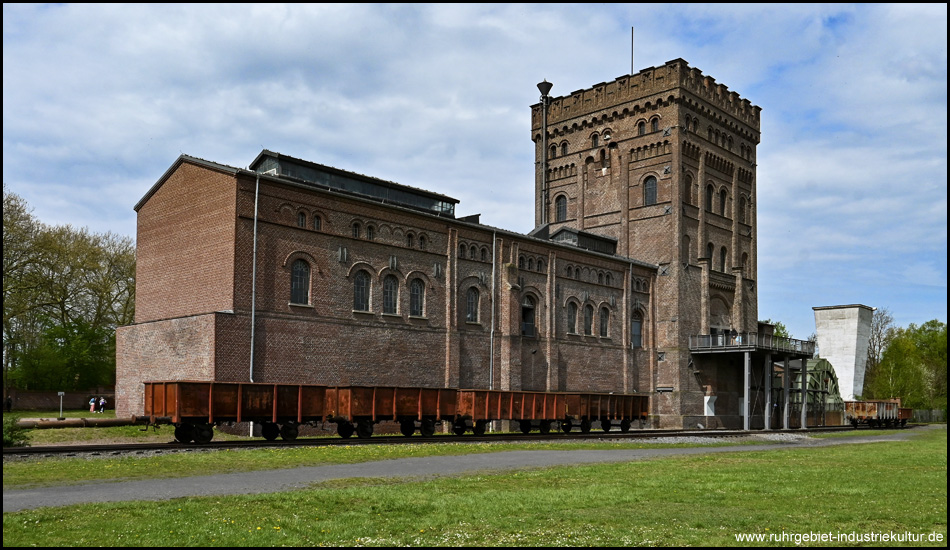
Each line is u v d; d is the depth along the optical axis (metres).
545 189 70.94
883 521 14.85
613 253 65.50
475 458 26.48
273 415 31.97
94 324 70.12
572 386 55.00
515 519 14.55
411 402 37.41
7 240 58.00
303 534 13.13
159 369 39.06
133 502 15.43
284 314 38.34
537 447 32.50
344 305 41.09
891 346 110.88
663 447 35.72
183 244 39.81
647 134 64.88
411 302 44.88
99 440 33.00
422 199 49.41
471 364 47.81
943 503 17.05
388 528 13.69
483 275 49.25
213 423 30.61
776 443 42.47
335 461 24.20
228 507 15.13
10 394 64.25
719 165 68.31
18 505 15.08
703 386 63.41
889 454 32.25
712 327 65.62
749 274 71.06
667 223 62.97
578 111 69.50
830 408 79.00
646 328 62.25
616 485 19.39
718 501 16.98
